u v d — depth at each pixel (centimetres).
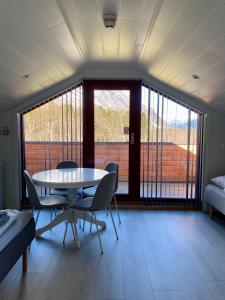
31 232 225
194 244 280
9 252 180
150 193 405
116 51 296
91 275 221
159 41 244
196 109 387
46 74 311
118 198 407
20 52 219
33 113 395
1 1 150
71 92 392
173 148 399
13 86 292
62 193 344
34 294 195
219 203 327
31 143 402
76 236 278
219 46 194
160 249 268
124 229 321
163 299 190
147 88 392
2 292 198
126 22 216
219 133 386
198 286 206
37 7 169
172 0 168
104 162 406
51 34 216
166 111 392
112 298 191
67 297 192
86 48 285
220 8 152
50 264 238
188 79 307
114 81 392
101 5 186
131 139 401
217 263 241
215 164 390
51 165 404
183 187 403
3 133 382
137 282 211
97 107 397
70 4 182
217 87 284
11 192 389
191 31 195
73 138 401
